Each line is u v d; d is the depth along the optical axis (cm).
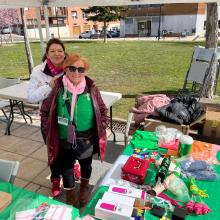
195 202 154
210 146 227
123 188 158
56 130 229
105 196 150
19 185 306
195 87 594
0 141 416
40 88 247
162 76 917
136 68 1098
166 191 164
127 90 730
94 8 2447
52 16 4853
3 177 179
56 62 257
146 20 4516
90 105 223
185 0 365
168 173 178
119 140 418
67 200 256
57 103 221
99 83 829
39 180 317
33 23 4497
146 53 1620
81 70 211
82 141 230
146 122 305
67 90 217
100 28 5606
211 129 292
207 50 514
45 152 383
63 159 242
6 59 1450
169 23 4353
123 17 2612
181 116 303
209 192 166
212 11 529
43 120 234
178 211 145
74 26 5306
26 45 754
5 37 3800
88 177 264
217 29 539
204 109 327
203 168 189
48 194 291
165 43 2406
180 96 344
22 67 1169
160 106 330
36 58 1470
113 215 136
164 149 221
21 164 351
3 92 384
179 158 204
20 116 520
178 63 1199
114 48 1983
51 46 254
